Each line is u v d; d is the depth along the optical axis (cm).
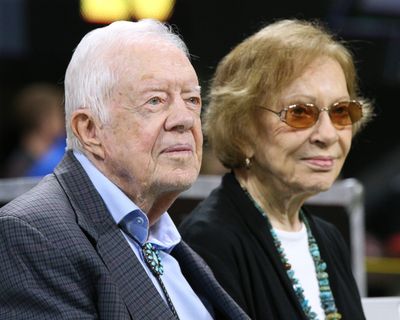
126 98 348
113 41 353
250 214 428
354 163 1141
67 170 358
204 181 495
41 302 324
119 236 349
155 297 343
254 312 410
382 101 1096
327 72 425
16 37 1047
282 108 423
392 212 1070
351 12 1023
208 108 447
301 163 424
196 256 391
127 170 350
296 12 1017
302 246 439
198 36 1009
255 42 432
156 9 968
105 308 331
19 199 347
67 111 358
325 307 430
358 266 521
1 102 1092
